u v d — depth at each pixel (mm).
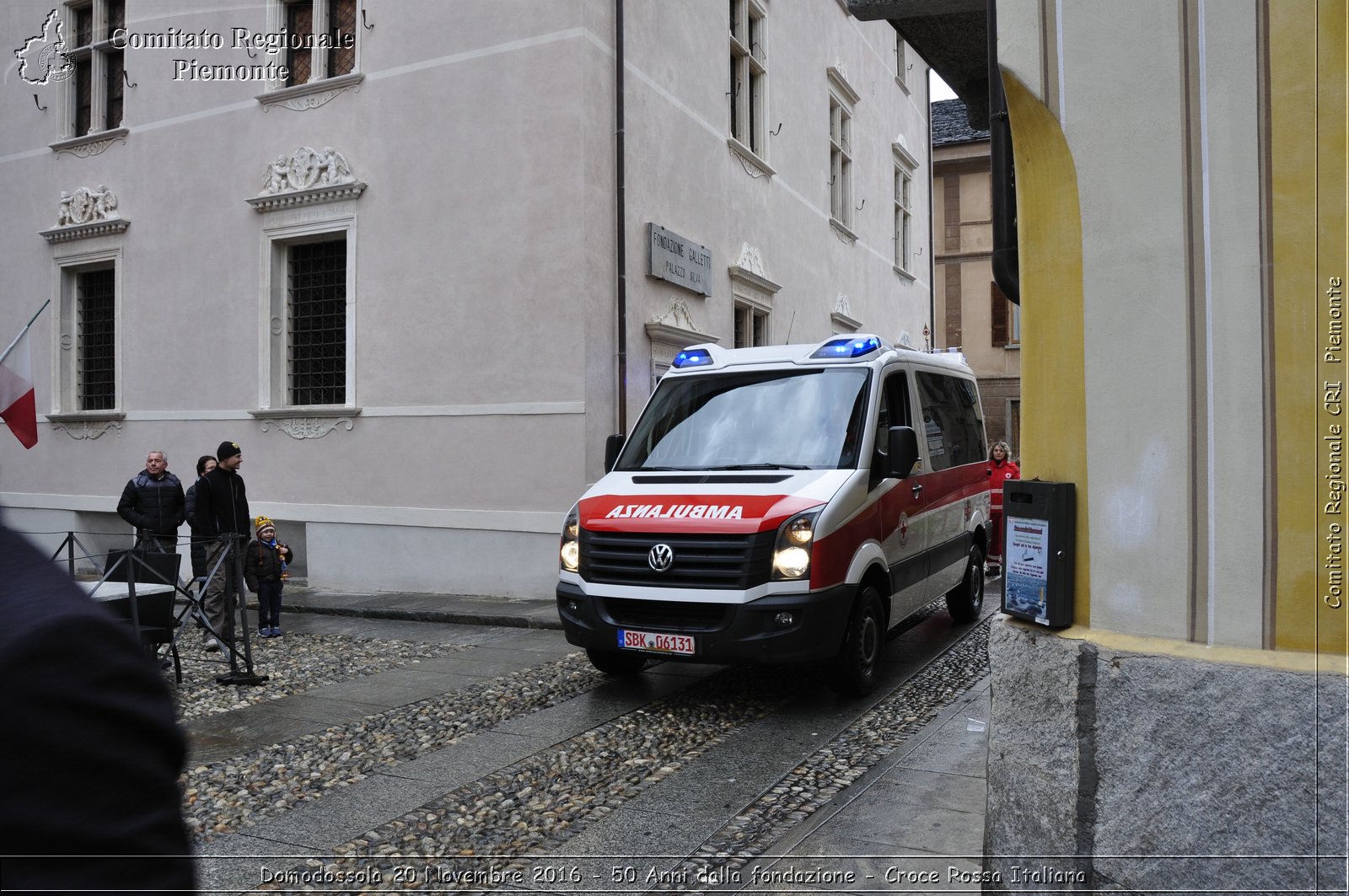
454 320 11141
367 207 11773
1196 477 2734
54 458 14539
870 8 5898
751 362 7734
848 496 6441
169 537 9383
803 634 5992
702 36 13062
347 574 11773
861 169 19531
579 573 6609
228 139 12875
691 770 5082
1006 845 3018
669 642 6211
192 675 7582
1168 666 2645
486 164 10961
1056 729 2867
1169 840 2607
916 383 8211
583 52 10438
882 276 20672
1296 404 2604
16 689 701
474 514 10930
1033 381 3168
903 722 5941
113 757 736
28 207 14859
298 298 12742
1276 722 2480
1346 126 2578
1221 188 2729
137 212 13703
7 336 15070
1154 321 2830
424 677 7398
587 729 5867
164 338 13430
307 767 5234
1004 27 3139
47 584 784
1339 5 2576
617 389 10898
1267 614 2611
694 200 12688
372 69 11758
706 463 7094
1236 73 2709
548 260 10586
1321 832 2410
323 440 12031
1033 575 3023
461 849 4102
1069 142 3014
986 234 29422
